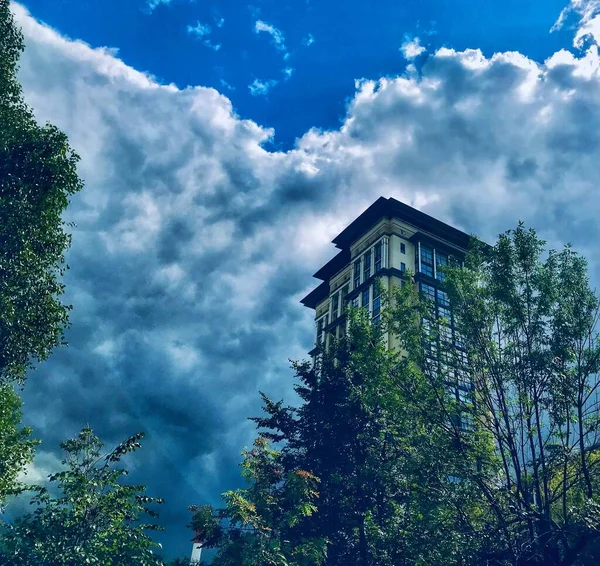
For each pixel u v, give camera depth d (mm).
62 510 17797
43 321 21125
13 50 22391
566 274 19359
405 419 20938
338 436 26078
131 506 18750
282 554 20672
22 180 20625
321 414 27000
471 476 18422
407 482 21203
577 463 17375
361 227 78250
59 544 16672
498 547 17250
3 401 21078
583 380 17766
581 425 17250
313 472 25406
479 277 21250
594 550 17344
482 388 19938
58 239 21781
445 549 17016
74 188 21719
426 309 22125
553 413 17859
